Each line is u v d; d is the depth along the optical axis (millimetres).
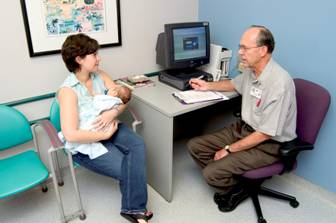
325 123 2000
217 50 2354
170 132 1857
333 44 1842
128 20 2273
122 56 2338
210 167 1854
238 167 1786
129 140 1851
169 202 2068
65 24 1972
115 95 1882
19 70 1888
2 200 2051
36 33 1872
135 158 1749
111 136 1845
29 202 2047
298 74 2080
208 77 2332
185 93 2078
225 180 1845
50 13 1889
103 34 2170
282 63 2158
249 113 1918
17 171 1691
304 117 1806
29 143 2080
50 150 1605
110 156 1743
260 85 1792
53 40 1956
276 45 2160
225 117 2662
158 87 2227
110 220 1898
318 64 1951
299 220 1926
